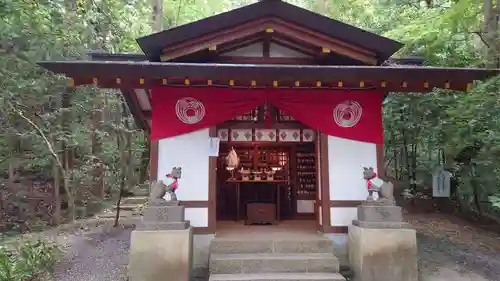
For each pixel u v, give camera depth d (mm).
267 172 8797
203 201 6336
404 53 9930
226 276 5387
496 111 7449
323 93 6586
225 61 6723
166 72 5562
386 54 6422
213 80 5973
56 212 9852
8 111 9078
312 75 5656
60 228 9219
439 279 6164
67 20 9633
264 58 6785
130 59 7008
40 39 8961
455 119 8539
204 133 6477
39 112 9727
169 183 6320
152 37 5973
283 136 7977
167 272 5316
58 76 9508
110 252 7367
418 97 9766
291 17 6176
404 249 5578
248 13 6094
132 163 12594
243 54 6770
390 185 5938
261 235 6578
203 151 6434
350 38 6266
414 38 9266
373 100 6633
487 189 9328
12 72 8750
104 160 11016
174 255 5352
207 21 6039
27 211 10266
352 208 6488
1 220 9727
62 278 6047
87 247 7664
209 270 5676
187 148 6422
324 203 6488
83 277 6113
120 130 11305
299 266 5594
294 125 7973
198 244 6238
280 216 8859
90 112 10875
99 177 11672
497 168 8359
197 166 6398
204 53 6480
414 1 11602
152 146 6359
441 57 9703
